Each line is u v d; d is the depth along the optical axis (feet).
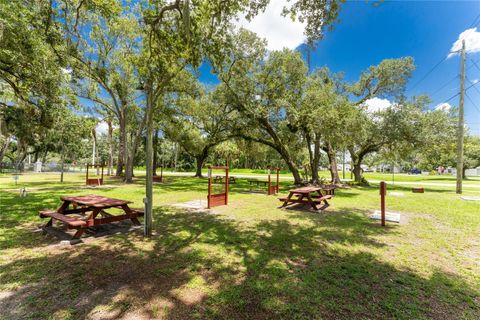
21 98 25.14
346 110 40.68
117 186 45.14
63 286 8.45
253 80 44.88
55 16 20.49
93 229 15.58
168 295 7.94
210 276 9.34
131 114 64.18
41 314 6.86
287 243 13.50
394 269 10.17
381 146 53.72
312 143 57.62
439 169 154.30
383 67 49.06
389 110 47.55
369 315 6.94
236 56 39.75
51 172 98.48
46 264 10.24
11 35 18.95
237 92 45.75
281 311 7.08
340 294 8.09
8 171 94.38
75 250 11.94
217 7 15.74
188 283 8.77
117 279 9.02
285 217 20.29
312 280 9.07
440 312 7.13
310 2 14.79
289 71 43.73
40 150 101.45
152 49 16.29
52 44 21.15
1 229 15.35
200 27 16.75
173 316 6.84
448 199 31.50
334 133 40.40
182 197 31.27
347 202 29.09
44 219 17.92
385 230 16.31
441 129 44.57
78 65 38.24
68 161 140.05
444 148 48.11
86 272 9.55
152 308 7.22
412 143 47.85
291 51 42.63
